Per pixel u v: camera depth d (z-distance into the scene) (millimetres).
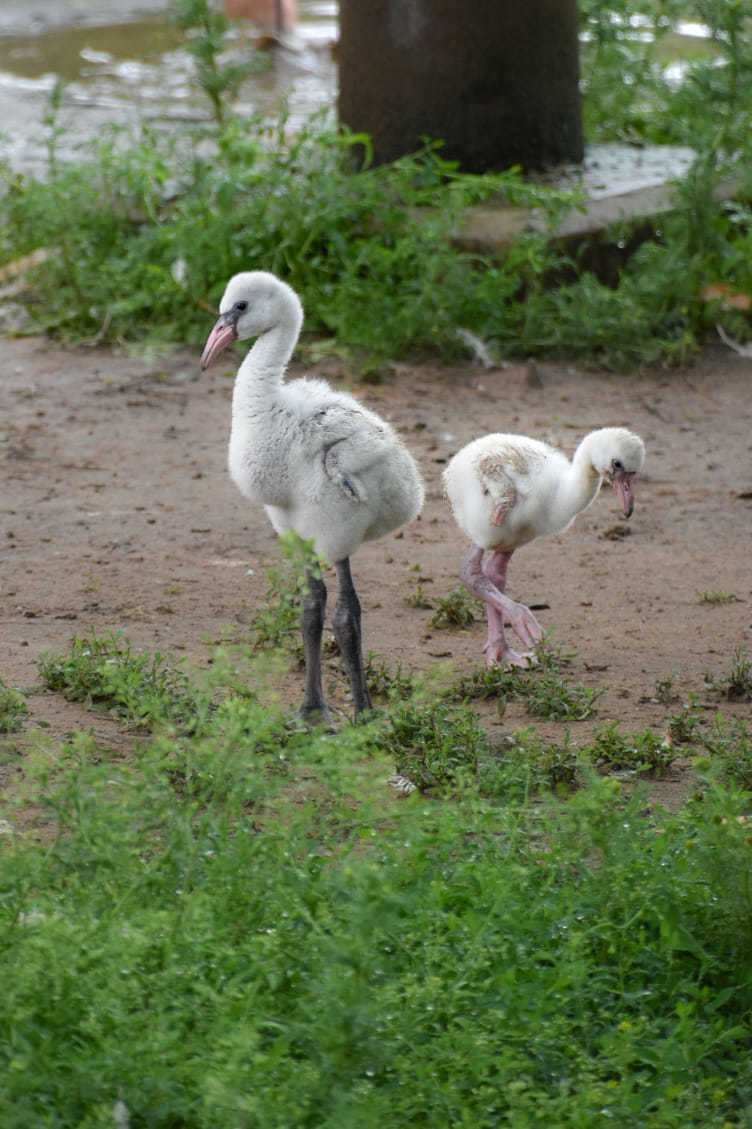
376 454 8609
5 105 27156
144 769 6023
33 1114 4758
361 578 11531
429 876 6594
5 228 19188
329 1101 4926
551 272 17812
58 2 36156
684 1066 5715
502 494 9758
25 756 8070
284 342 8875
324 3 35844
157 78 29438
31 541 12000
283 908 5875
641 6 23016
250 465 8758
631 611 11062
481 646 10375
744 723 9023
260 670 6457
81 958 5148
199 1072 4984
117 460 14047
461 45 18562
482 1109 5258
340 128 19641
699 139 17969
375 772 6199
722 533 12781
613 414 15727
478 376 16609
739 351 17672
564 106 19531
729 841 6562
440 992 5629
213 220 17547
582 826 6883
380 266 17203
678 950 6523
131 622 10414
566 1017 6023
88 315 17500
